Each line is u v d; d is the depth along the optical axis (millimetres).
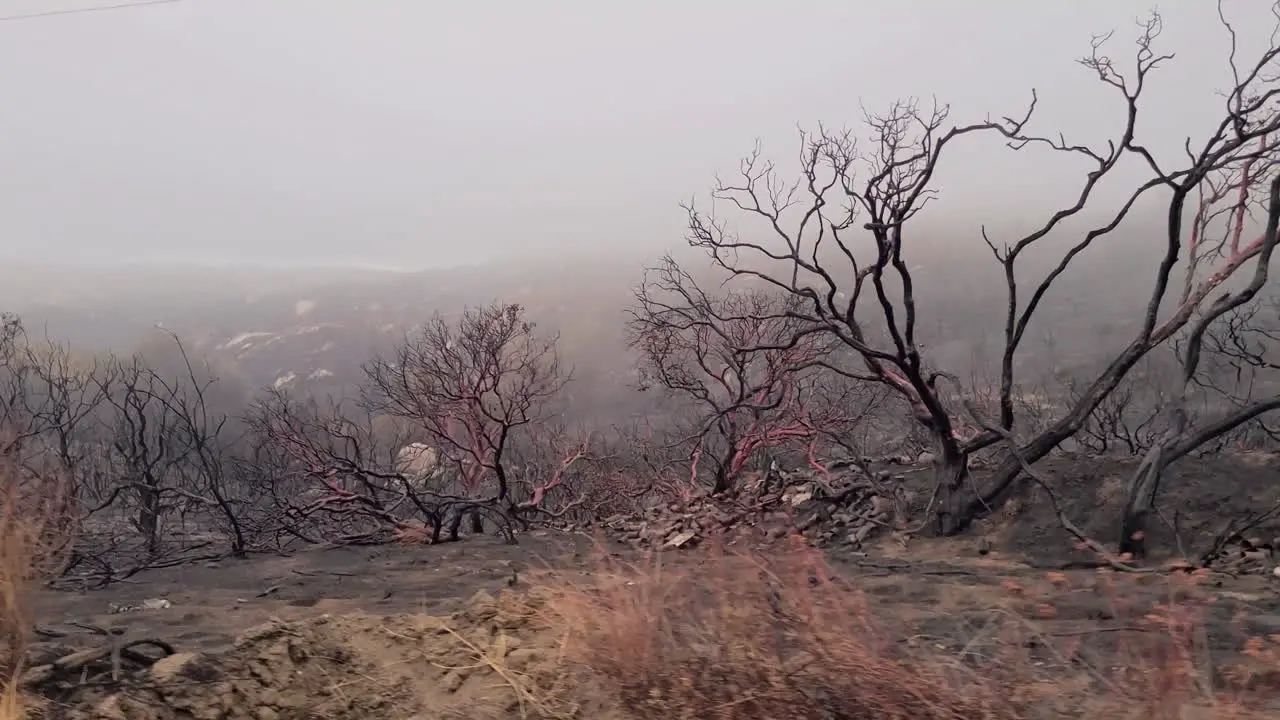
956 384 9469
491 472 15352
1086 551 8414
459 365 14258
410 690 4004
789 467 14031
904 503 10438
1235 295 8578
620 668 3939
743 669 3789
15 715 3322
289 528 11586
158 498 10977
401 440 16688
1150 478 8367
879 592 6820
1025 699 3600
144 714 3480
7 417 9031
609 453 16453
